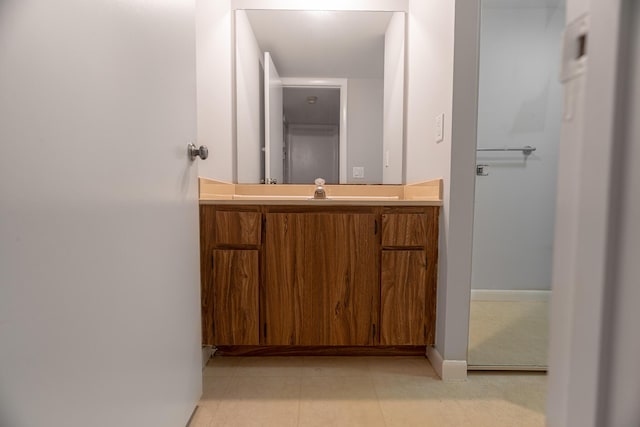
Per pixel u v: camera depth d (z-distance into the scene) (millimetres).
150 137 821
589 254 343
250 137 2035
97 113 617
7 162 440
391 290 1444
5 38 436
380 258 1443
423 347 1559
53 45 513
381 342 1465
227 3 1871
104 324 636
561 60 386
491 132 1910
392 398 1236
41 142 493
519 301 1932
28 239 471
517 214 1937
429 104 1531
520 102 1893
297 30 2016
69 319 545
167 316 921
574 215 363
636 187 308
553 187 1927
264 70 2045
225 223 1428
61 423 526
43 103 496
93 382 602
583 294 351
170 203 943
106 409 640
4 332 436
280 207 1434
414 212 1428
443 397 1243
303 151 2107
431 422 1106
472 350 1522
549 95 1886
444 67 1349
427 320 1457
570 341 369
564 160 380
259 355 1553
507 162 1924
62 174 532
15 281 451
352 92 2096
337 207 1437
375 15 1984
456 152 1284
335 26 2014
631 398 320
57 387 520
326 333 1462
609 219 323
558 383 388
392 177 2049
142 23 779
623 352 322
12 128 448
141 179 779
